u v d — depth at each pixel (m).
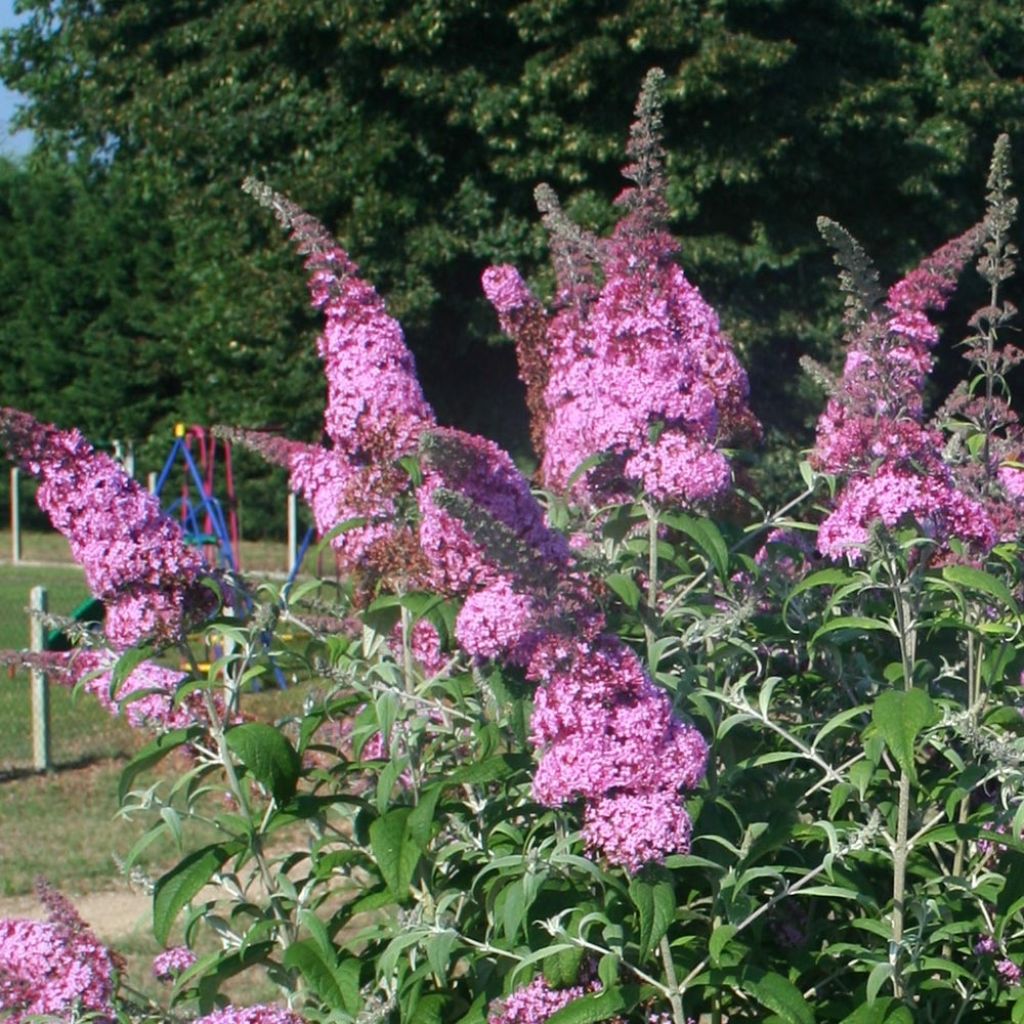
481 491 3.16
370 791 3.80
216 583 3.38
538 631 3.01
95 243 32.19
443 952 3.12
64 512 3.37
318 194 15.70
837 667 3.72
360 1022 3.17
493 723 3.31
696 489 3.52
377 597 3.63
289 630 4.12
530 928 3.31
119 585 3.36
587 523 3.82
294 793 3.39
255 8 16.06
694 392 3.64
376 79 15.60
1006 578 3.73
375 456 3.63
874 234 15.57
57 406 32.31
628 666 2.97
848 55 15.52
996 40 16.25
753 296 15.18
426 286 15.46
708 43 14.18
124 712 4.20
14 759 11.09
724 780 3.40
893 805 3.53
